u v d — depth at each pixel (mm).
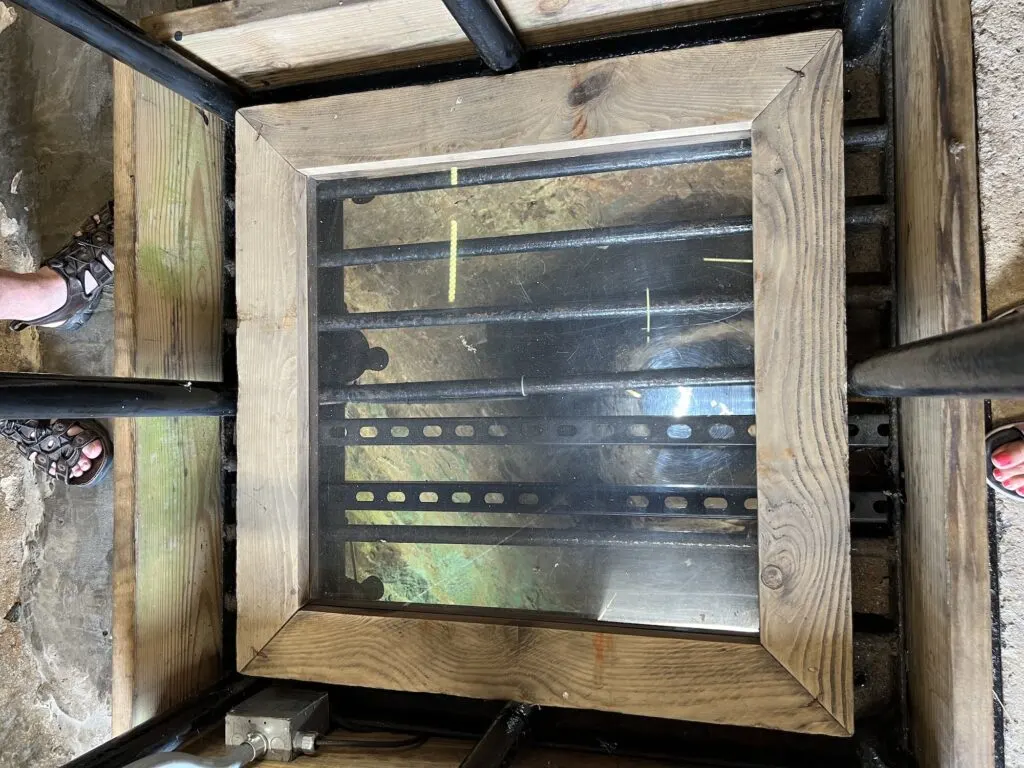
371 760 1013
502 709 1035
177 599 1184
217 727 1109
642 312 1052
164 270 1181
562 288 1239
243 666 1100
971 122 826
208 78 1098
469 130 1016
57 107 1504
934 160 844
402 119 1043
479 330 1271
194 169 1229
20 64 1522
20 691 1513
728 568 1104
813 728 892
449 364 1289
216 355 1268
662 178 1203
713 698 924
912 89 913
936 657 864
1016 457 849
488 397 1110
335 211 1224
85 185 1490
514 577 1210
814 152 894
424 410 1292
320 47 1068
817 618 891
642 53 959
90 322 1461
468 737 1105
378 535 1198
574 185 1243
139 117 1144
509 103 999
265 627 1092
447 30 1024
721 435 1097
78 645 1479
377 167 1082
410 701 1167
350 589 1245
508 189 1272
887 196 1016
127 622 1110
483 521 1231
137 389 944
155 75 1030
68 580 1485
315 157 1082
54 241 1508
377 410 1313
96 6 920
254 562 1100
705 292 1034
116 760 959
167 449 1173
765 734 1046
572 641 973
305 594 1105
